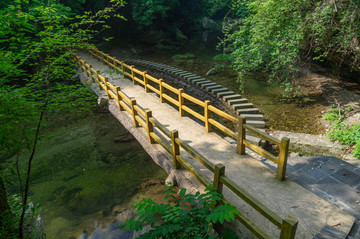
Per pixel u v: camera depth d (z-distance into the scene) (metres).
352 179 4.21
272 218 2.12
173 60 17.84
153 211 2.53
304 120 8.23
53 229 4.77
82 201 5.52
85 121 9.27
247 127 4.08
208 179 3.84
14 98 2.57
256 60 8.44
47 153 7.43
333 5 6.64
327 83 10.66
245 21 9.30
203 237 2.51
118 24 20.59
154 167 6.68
